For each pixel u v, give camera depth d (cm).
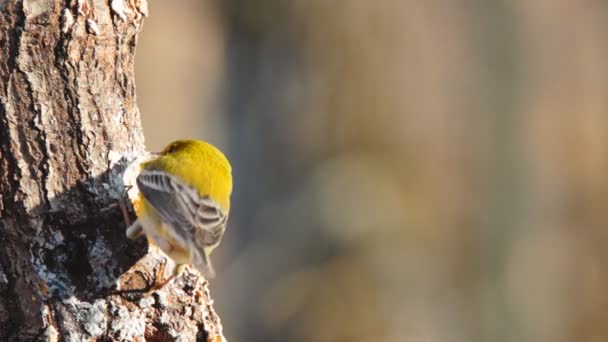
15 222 739
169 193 766
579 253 1716
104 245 755
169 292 770
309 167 1455
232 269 1473
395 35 1484
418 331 1454
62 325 738
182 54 1794
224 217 804
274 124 1473
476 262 1564
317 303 1438
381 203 1452
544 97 1758
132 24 769
